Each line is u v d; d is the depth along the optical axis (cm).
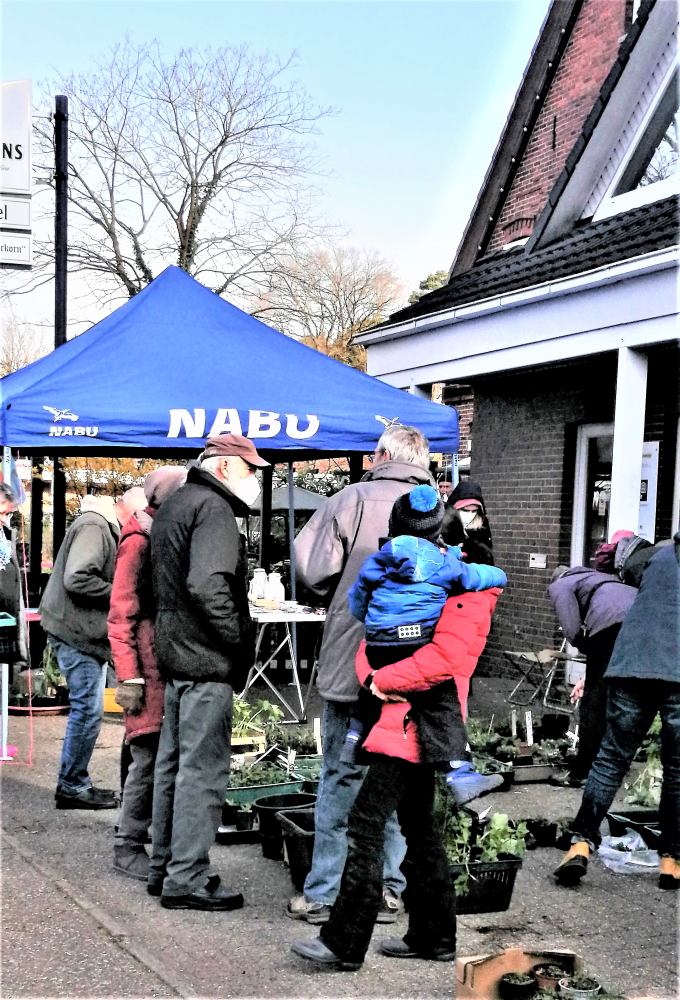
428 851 352
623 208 854
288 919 397
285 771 538
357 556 382
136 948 369
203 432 627
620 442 698
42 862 458
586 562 884
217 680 400
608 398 848
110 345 659
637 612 343
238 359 671
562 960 257
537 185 1014
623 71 809
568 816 452
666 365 748
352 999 329
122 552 434
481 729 654
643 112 823
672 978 246
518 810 483
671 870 284
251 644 406
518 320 803
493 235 1070
